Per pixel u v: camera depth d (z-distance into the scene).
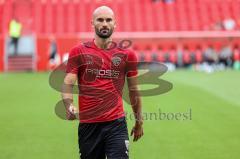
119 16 112.19
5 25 110.50
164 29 111.06
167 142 33.34
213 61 94.00
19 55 93.50
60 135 35.81
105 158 20.12
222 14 113.69
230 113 44.97
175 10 113.75
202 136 35.19
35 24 110.38
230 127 38.47
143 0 115.00
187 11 113.69
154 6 113.94
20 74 86.62
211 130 37.31
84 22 111.25
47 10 112.62
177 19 112.38
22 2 113.38
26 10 112.56
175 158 29.22
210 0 115.62
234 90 61.88
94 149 19.38
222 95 57.22
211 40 98.56
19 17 111.25
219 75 81.94
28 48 93.75
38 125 39.72
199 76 80.06
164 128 38.09
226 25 106.94
